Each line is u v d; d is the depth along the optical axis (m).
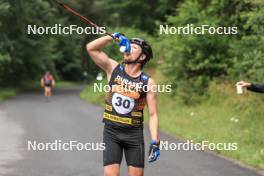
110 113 9.59
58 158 18.11
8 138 22.97
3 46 61.91
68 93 69.69
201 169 16.22
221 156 18.66
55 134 24.27
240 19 33.03
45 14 63.47
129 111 9.53
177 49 34.69
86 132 24.98
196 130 24.59
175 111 32.84
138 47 9.58
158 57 40.38
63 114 35.53
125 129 9.53
